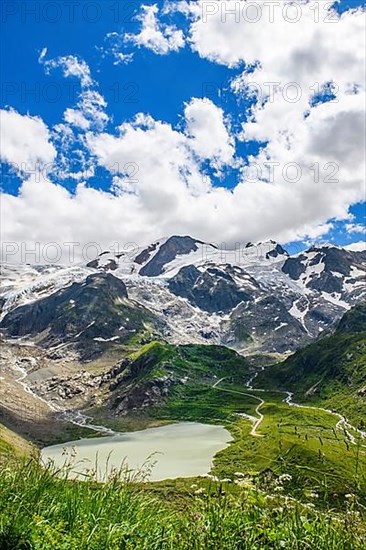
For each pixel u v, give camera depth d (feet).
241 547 31.78
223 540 32.09
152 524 34.91
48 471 39.29
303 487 33.71
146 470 42.45
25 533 31.71
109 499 37.01
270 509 33.09
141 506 36.65
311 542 30.83
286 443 460.96
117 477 39.99
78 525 34.14
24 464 39.78
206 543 31.94
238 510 33.53
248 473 36.11
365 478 33.47
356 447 39.01
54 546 31.45
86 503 36.11
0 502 34.24
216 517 33.35
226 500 34.06
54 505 35.88
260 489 34.06
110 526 32.89
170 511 35.81
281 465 36.27
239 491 34.35
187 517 34.45
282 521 32.37
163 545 32.81
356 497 31.86
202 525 33.14
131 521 34.94
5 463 39.88
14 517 32.76
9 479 37.63
